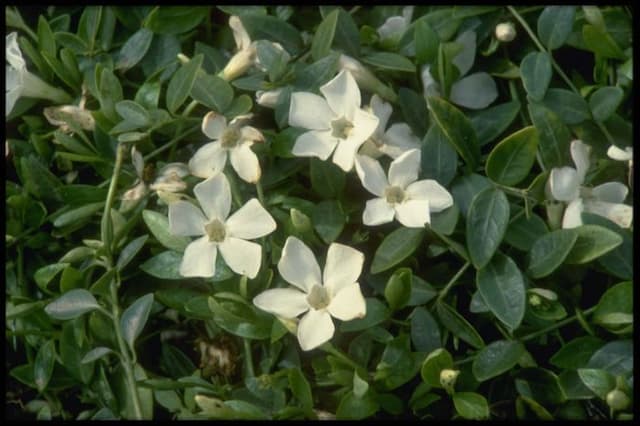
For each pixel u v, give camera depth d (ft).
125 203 1.46
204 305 1.42
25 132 1.54
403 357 1.39
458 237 1.43
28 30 1.56
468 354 1.42
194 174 1.43
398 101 1.49
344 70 1.43
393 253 1.40
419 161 1.41
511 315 1.37
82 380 1.44
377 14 1.56
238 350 1.45
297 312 1.36
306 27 1.56
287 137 1.44
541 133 1.44
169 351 1.46
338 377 1.38
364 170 1.40
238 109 1.45
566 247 1.38
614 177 1.46
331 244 1.38
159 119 1.46
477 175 1.44
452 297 1.43
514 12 1.52
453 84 1.51
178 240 1.42
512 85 1.51
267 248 1.44
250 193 1.47
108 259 1.44
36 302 1.45
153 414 1.45
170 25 1.55
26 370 1.45
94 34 1.55
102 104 1.48
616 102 1.47
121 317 1.41
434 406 1.42
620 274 1.40
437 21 1.52
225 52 1.57
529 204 1.43
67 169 1.52
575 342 1.39
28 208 1.48
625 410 1.35
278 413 1.38
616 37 1.52
